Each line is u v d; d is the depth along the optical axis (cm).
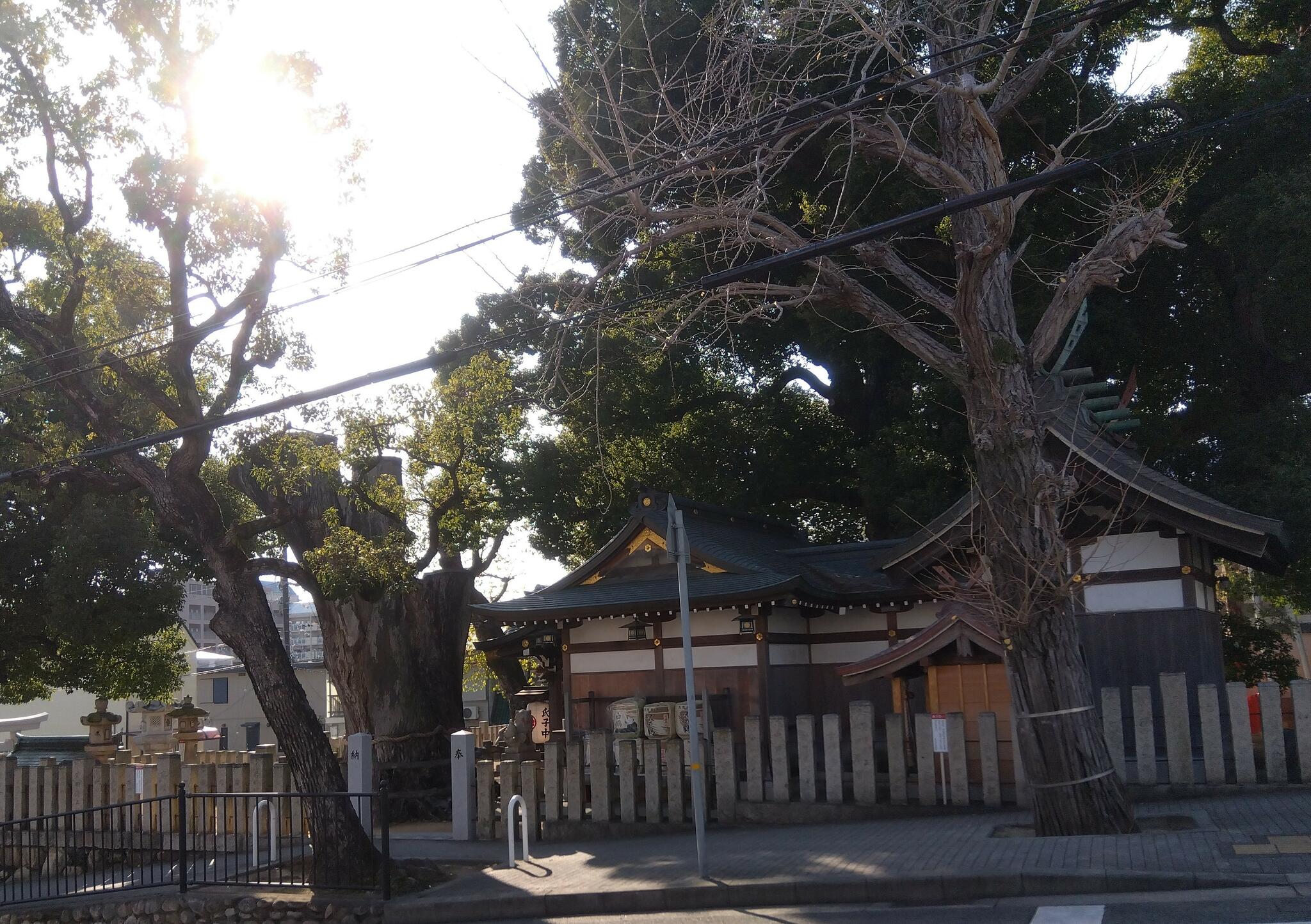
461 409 1758
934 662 1439
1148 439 2231
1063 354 1770
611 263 1235
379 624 2025
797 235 1205
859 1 1217
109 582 2369
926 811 1377
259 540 2431
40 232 1688
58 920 1334
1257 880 855
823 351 2394
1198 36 2642
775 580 1819
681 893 1041
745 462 2978
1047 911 850
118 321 1546
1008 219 1046
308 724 1374
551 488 2703
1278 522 1409
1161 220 1112
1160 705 1507
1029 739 1134
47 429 1864
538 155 1939
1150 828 1130
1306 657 3706
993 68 1916
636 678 1983
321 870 1255
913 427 2444
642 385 2611
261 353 1545
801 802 1462
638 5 1956
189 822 1681
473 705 4528
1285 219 1867
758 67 1338
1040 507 1135
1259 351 2312
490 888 1165
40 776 1830
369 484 1848
